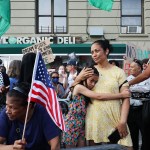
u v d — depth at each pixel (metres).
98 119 5.13
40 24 22.92
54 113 3.86
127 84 5.28
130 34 22.48
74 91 5.27
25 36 22.30
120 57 20.44
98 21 22.41
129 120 7.29
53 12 22.97
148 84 7.14
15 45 20.64
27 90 3.78
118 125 5.11
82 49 20.52
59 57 20.44
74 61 11.66
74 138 5.23
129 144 5.17
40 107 3.87
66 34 22.47
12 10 22.34
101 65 5.32
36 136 3.83
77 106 5.24
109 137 5.13
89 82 5.18
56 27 22.80
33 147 3.85
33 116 3.84
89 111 5.23
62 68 12.35
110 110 5.14
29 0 22.50
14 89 3.74
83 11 22.41
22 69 5.30
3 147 3.75
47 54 9.55
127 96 5.20
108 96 5.12
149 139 7.07
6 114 3.86
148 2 22.80
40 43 9.57
